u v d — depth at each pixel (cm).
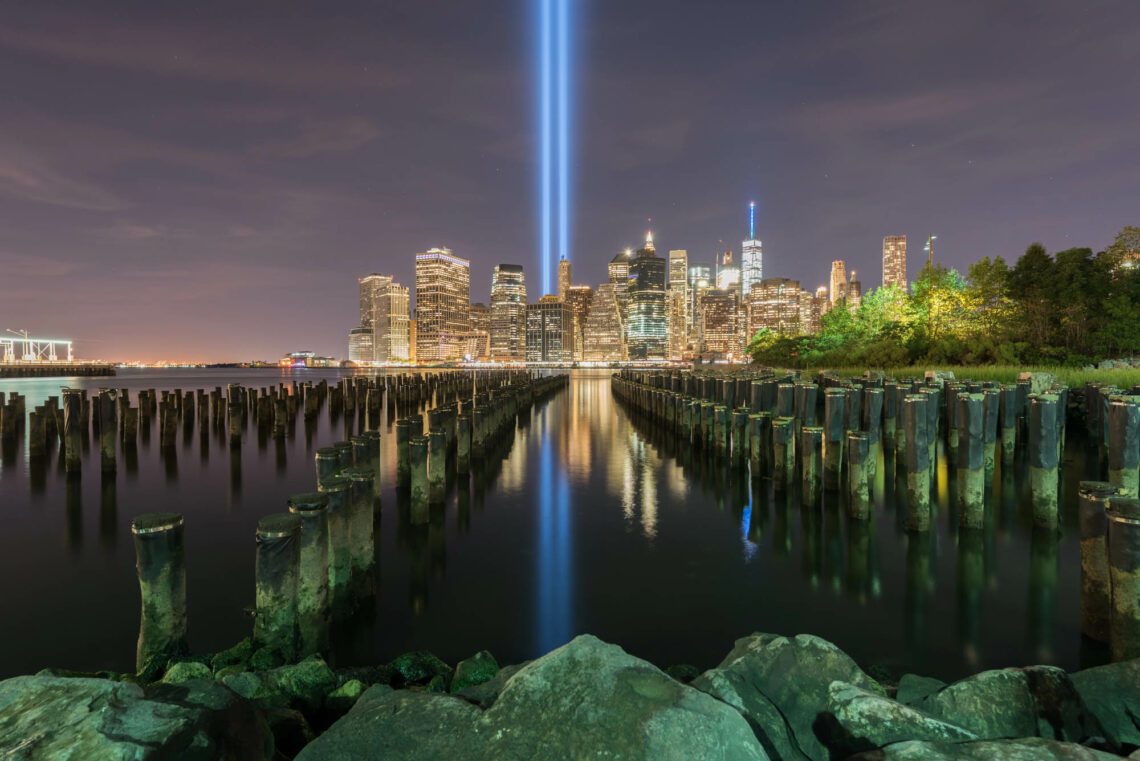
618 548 1265
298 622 783
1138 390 1858
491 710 363
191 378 13038
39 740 313
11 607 988
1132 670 497
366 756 348
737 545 1267
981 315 4603
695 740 325
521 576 1111
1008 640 839
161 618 744
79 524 1486
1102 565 805
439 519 1493
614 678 367
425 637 875
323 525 830
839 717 417
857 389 1836
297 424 3734
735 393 2691
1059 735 433
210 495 1800
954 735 383
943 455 2169
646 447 2697
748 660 493
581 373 18625
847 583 1055
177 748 318
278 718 493
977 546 1216
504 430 3103
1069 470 1828
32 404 4888
